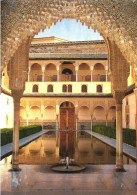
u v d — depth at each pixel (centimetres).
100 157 857
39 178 523
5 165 673
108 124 2406
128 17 408
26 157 852
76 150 1051
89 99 2231
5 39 393
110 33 417
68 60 2242
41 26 421
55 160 788
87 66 2488
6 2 401
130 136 1105
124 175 554
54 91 2225
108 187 455
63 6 411
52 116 2467
